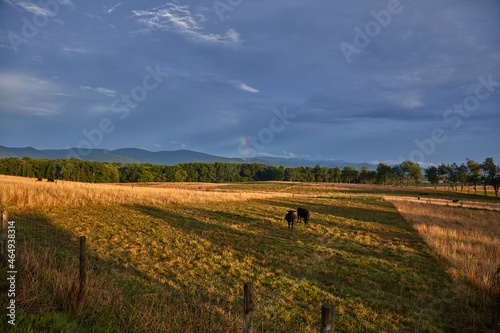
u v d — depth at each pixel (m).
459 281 8.55
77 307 4.38
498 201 62.09
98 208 19.17
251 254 10.68
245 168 162.75
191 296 6.24
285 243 12.98
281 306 6.39
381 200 47.44
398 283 8.52
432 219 23.88
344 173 158.25
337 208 31.98
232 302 6.19
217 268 8.67
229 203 30.89
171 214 19.48
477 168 87.50
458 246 12.77
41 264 5.90
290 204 34.31
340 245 13.29
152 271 7.60
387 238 15.94
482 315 6.47
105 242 10.45
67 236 10.54
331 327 2.84
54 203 18.56
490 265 9.16
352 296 7.31
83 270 4.52
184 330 4.34
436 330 5.83
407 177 130.00
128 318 4.43
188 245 11.27
